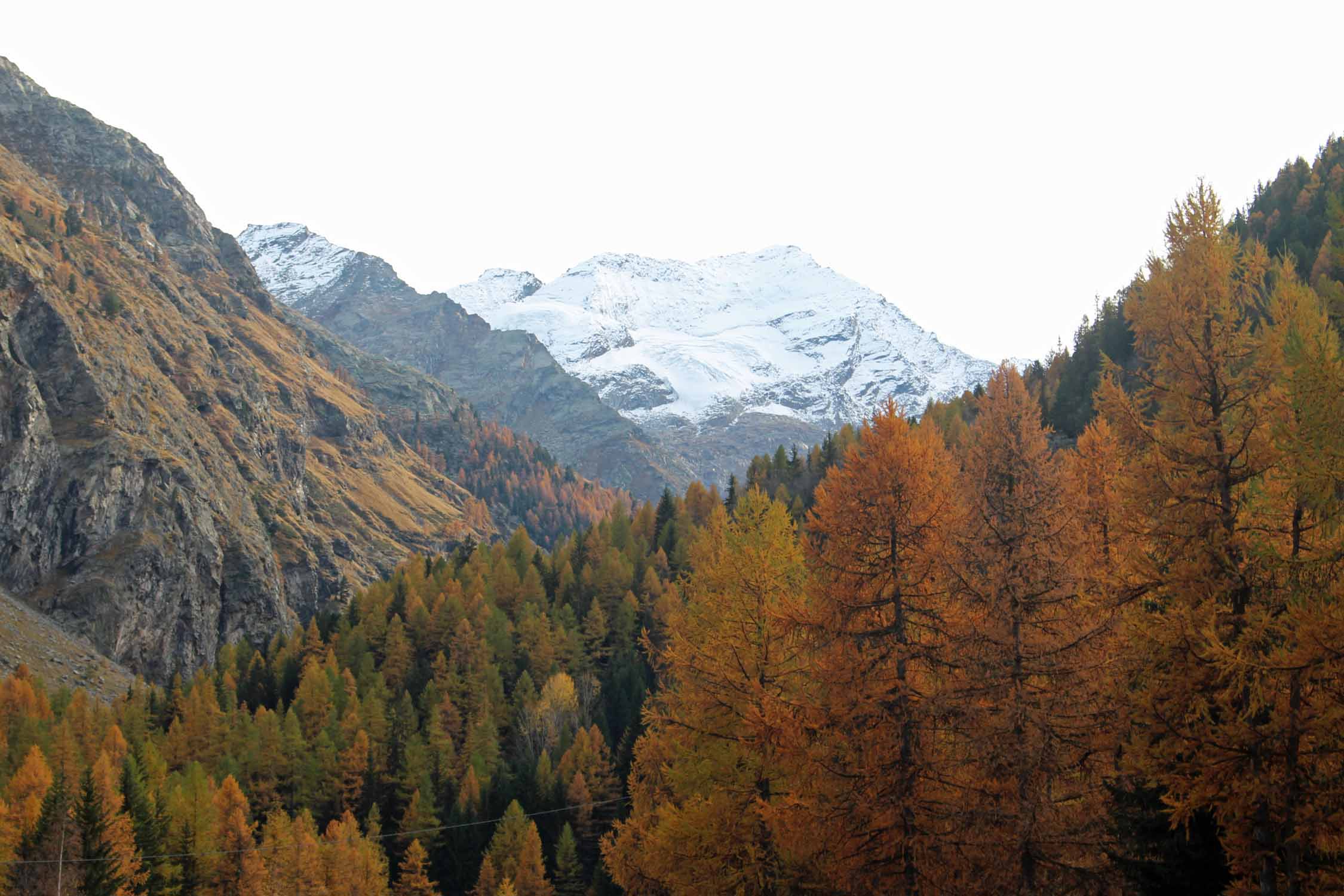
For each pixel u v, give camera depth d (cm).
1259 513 2356
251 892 7100
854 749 2734
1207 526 2408
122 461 17575
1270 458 2342
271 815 7969
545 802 8250
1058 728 2570
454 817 8356
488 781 8738
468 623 11019
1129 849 2425
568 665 10700
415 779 8906
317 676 10294
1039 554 2739
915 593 2773
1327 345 2169
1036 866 2550
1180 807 2192
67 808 6391
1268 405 2384
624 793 8175
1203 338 2519
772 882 2988
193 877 7081
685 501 14575
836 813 2667
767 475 14350
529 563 13575
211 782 8138
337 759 9050
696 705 3225
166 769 8450
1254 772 2128
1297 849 2106
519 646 10969
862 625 2791
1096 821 2494
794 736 2819
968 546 2798
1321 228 13275
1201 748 2208
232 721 10138
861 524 2825
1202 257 2575
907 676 2759
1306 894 2097
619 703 9625
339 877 7188
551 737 9338
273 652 12938
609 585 11719
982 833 2530
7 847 6331
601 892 6956
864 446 2884
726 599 3478
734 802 3047
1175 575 2386
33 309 18725
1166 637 2278
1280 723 2094
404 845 8319
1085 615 2636
